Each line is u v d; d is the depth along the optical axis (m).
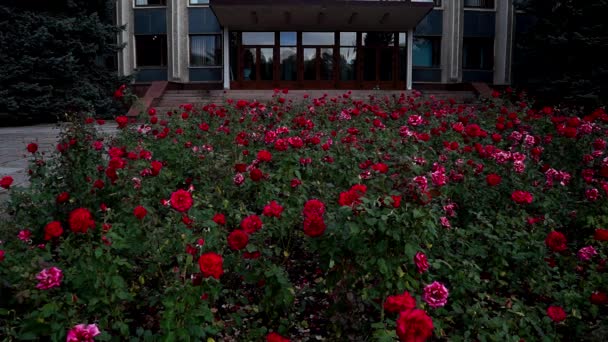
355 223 2.31
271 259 3.42
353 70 24.64
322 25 23.64
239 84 24.30
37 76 18.22
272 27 23.86
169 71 25.09
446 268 2.93
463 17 25.28
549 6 18.89
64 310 2.16
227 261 2.92
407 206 2.40
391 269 2.35
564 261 3.26
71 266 2.54
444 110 8.51
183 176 5.28
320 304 3.07
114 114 20.42
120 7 24.92
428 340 2.60
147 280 2.99
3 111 17.67
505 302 2.70
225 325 2.78
